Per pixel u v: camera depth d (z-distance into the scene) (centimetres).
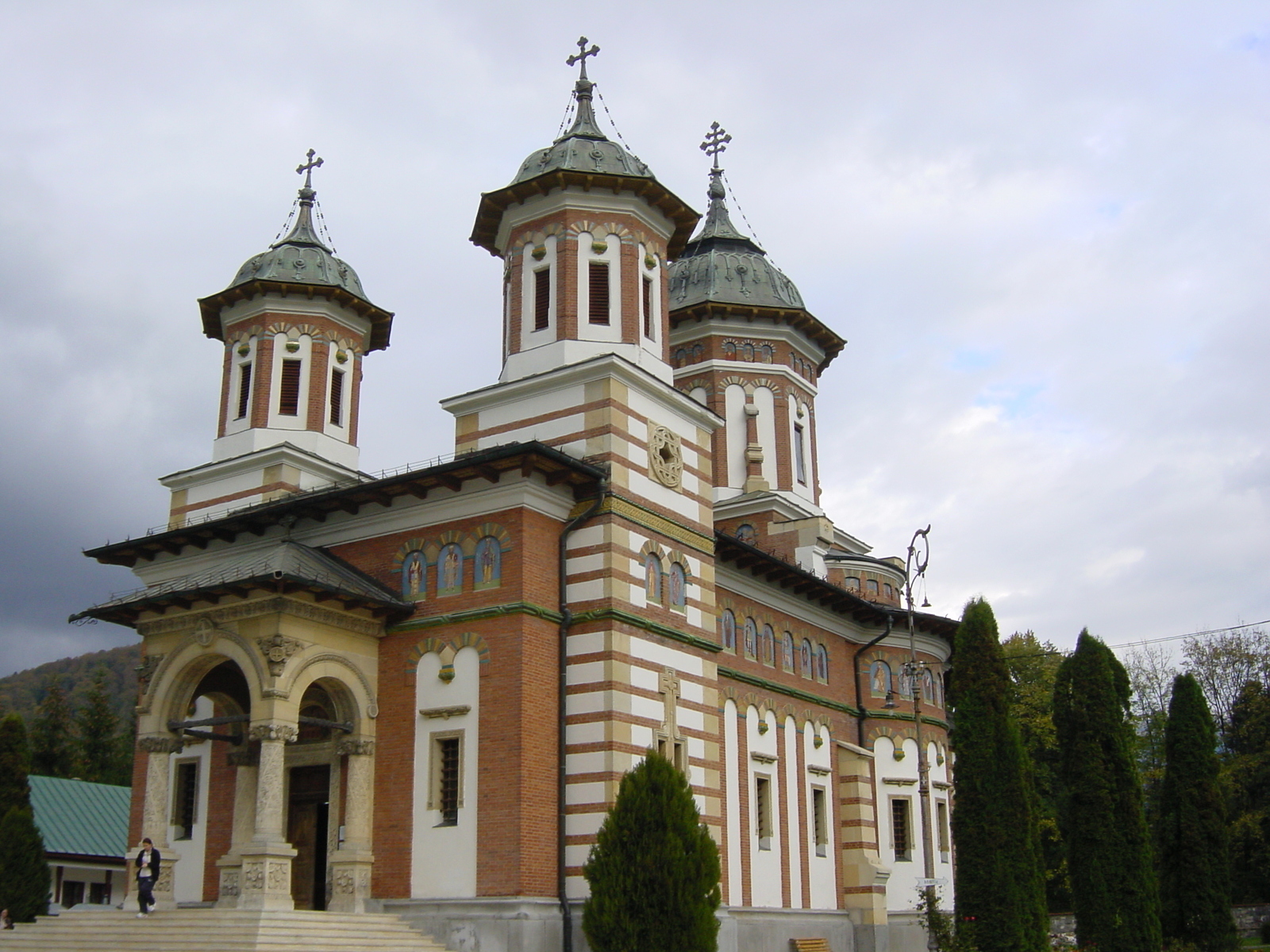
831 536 4241
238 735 2889
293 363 3759
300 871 2852
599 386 2931
